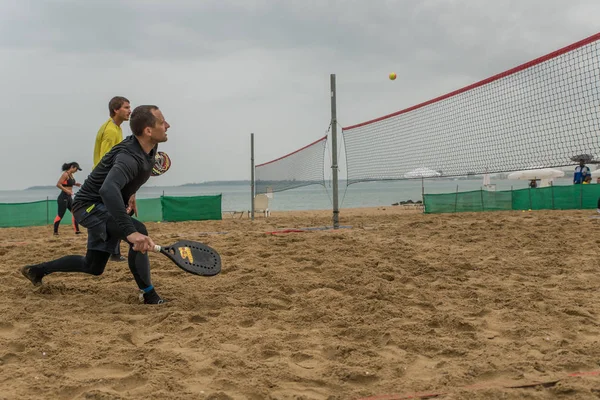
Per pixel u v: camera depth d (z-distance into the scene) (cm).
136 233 321
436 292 394
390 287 399
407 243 607
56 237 927
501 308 351
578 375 235
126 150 336
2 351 262
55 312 329
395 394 219
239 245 616
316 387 229
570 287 404
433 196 1521
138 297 368
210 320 317
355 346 272
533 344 278
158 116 341
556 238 638
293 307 353
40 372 236
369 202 4212
